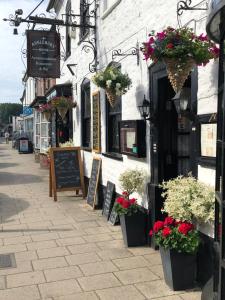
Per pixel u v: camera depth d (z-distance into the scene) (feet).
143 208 22.00
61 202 32.73
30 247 21.02
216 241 11.54
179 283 15.69
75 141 40.60
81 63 37.45
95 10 31.50
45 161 60.18
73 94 41.37
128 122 23.16
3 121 306.96
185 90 17.38
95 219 26.76
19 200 33.88
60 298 15.21
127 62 24.68
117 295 15.39
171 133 20.88
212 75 15.44
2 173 54.85
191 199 15.52
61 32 46.80
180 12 17.58
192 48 14.38
